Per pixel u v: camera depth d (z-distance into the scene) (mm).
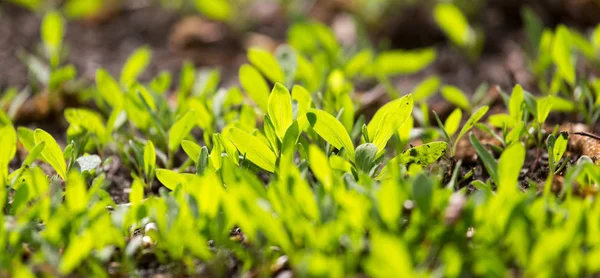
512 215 379
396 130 431
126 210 401
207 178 390
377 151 429
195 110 471
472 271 376
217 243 397
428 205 381
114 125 483
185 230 390
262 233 391
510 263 387
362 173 398
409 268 361
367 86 590
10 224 392
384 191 375
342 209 393
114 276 393
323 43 570
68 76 550
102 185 455
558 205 399
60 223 386
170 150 465
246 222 383
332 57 566
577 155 461
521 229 373
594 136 437
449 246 377
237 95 500
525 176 455
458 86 590
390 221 379
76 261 375
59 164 430
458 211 379
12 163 493
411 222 386
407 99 424
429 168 444
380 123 427
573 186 415
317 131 421
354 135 451
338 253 392
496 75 596
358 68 554
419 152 423
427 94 521
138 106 478
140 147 471
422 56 566
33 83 572
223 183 420
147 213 405
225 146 427
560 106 495
